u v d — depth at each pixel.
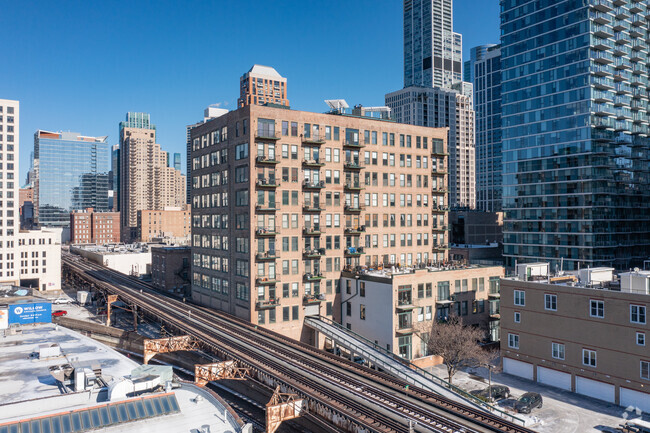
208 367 50.84
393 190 90.19
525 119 136.25
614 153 124.50
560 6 129.00
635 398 52.47
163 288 117.50
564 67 127.19
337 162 83.62
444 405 45.09
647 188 133.12
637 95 130.25
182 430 36.09
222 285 86.00
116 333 85.19
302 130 80.25
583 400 55.59
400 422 39.09
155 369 42.84
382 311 72.88
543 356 61.91
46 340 61.69
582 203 120.62
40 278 149.12
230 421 37.59
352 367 55.78
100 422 36.09
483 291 82.69
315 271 80.75
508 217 139.88
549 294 61.41
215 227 89.00
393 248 89.75
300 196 79.69
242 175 78.31
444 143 97.31
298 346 64.38
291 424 50.41
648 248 131.62
